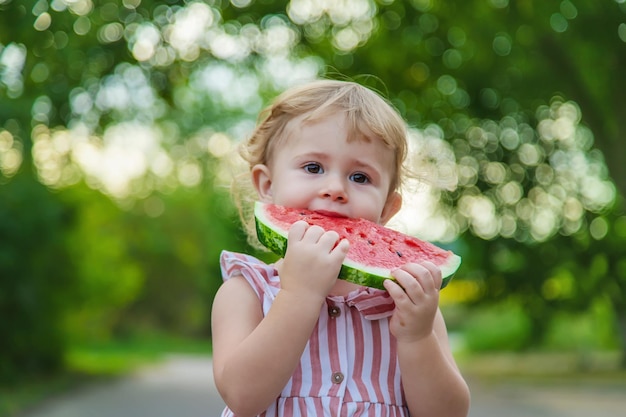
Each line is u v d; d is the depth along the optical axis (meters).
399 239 2.60
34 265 18.09
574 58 17.86
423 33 17.98
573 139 20.70
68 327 22.58
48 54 11.59
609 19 16.19
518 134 20.70
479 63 18.73
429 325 2.33
